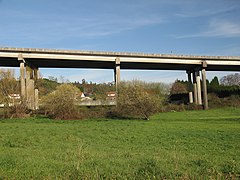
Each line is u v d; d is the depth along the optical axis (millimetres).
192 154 18641
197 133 32031
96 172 10984
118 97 59875
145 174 11102
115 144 23484
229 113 67812
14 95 62531
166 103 80562
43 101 68125
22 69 64938
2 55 63844
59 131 33281
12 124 44719
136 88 58000
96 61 70688
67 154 16297
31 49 64812
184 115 64688
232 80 141125
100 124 45000
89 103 74000
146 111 55656
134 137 28266
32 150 18547
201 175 11156
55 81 127312
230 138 27844
